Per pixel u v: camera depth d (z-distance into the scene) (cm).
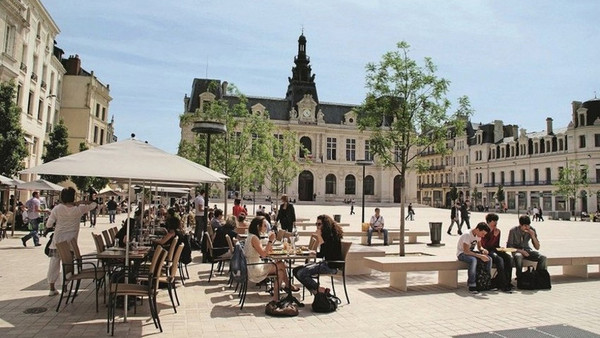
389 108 1373
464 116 1385
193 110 6419
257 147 2961
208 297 815
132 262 786
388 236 1859
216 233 1020
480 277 917
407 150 1430
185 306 743
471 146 7738
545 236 2459
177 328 614
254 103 7088
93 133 4125
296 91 7281
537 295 883
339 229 785
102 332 586
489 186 7238
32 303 732
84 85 3966
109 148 689
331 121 7338
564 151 6059
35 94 3025
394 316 705
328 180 7219
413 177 7381
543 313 734
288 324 646
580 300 838
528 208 6519
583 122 5916
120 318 655
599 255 1059
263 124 2794
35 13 2933
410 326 648
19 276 971
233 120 2402
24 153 1986
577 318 703
